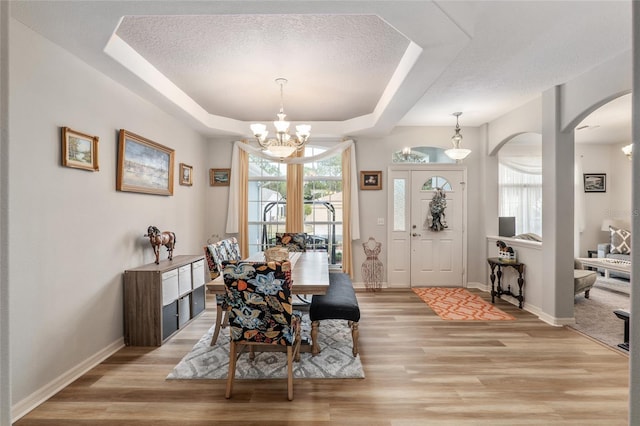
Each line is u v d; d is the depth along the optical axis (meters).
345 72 3.34
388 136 5.52
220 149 5.50
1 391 0.87
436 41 2.35
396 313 4.10
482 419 2.04
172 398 2.26
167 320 3.28
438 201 5.47
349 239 5.42
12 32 2.08
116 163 3.11
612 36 2.59
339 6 1.98
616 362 2.77
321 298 2.98
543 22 2.39
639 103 0.80
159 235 3.51
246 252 5.44
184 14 2.07
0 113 0.87
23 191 2.15
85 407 2.16
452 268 5.56
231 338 2.28
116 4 1.94
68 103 2.52
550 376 2.54
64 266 2.48
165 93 3.48
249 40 2.72
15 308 2.09
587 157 6.91
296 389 2.38
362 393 2.32
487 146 5.28
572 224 3.68
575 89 3.41
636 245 0.81
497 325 3.67
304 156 5.61
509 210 6.91
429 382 2.46
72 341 2.54
